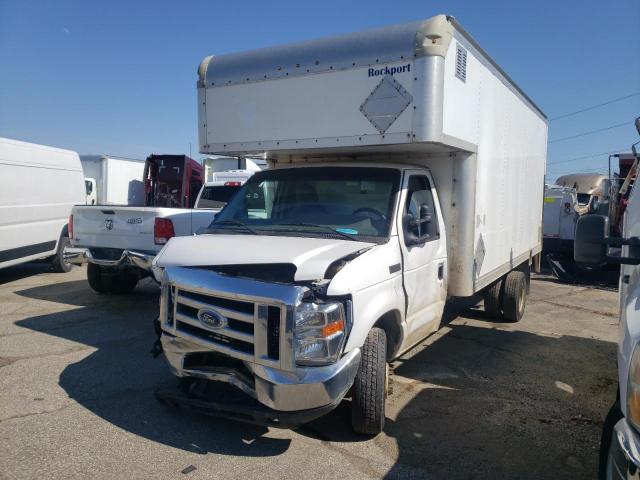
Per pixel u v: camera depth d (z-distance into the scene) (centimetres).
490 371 575
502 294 782
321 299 342
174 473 344
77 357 562
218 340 362
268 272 382
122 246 755
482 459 381
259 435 400
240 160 1551
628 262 302
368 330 371
